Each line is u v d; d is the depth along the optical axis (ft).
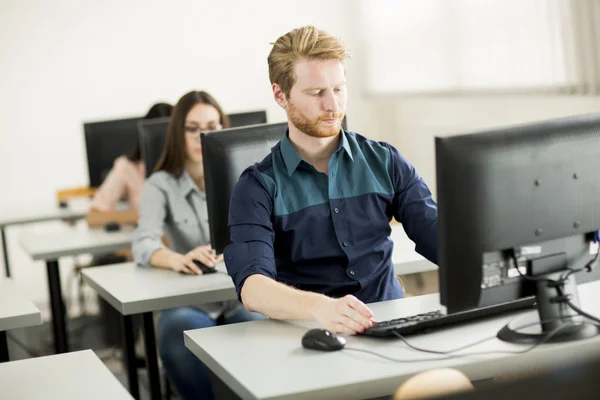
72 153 21.83
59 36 21.53
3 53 21.12
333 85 7.59
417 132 22.66
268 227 7.75
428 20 20.66
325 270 7.98
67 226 21.81
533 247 6.34
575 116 6.45
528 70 17.74
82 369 6.75
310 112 7.61
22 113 21.36
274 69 7.75
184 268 10.19
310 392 5.64
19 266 21.63
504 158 6.09
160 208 11.28
